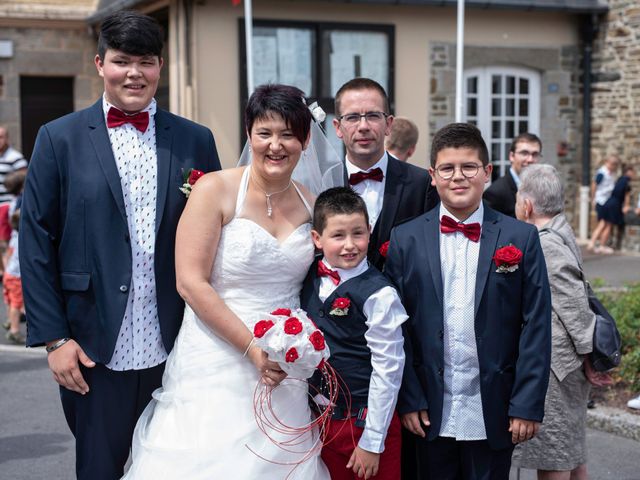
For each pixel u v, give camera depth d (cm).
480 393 307
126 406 314
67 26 1334
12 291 762
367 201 363
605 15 1316
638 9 1273
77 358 305
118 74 302
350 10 1197
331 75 1198
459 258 312
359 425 301
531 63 1316
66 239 306
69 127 311
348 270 306
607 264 1176
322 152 348
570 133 1359
